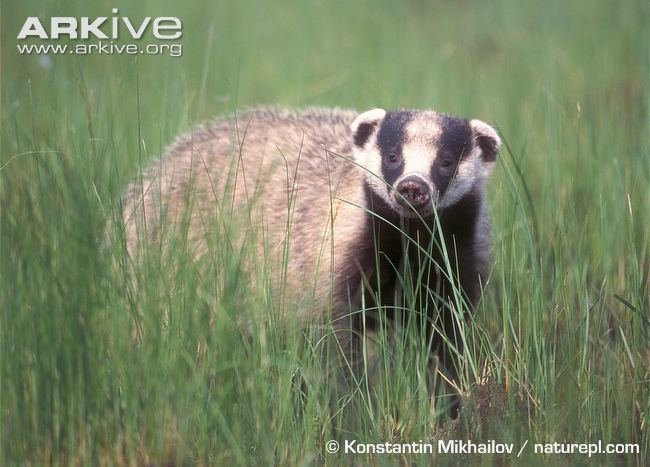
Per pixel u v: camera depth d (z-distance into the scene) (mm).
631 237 11891
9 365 9500
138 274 10164
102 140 11438
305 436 9875
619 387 10445
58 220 9883
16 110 13266
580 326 11086
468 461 10062
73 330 9492
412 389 10984
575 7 24781
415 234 11594
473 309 12125
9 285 9641
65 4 17984
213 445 9664
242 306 10492
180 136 13781
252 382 9727
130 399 9562
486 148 12016
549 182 13961
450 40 24531
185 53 20656
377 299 11359
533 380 10805
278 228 12320
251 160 13055
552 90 17047
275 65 21953
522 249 12352
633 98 17859
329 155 12750
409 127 11695
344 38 23984
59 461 9562
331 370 10961
